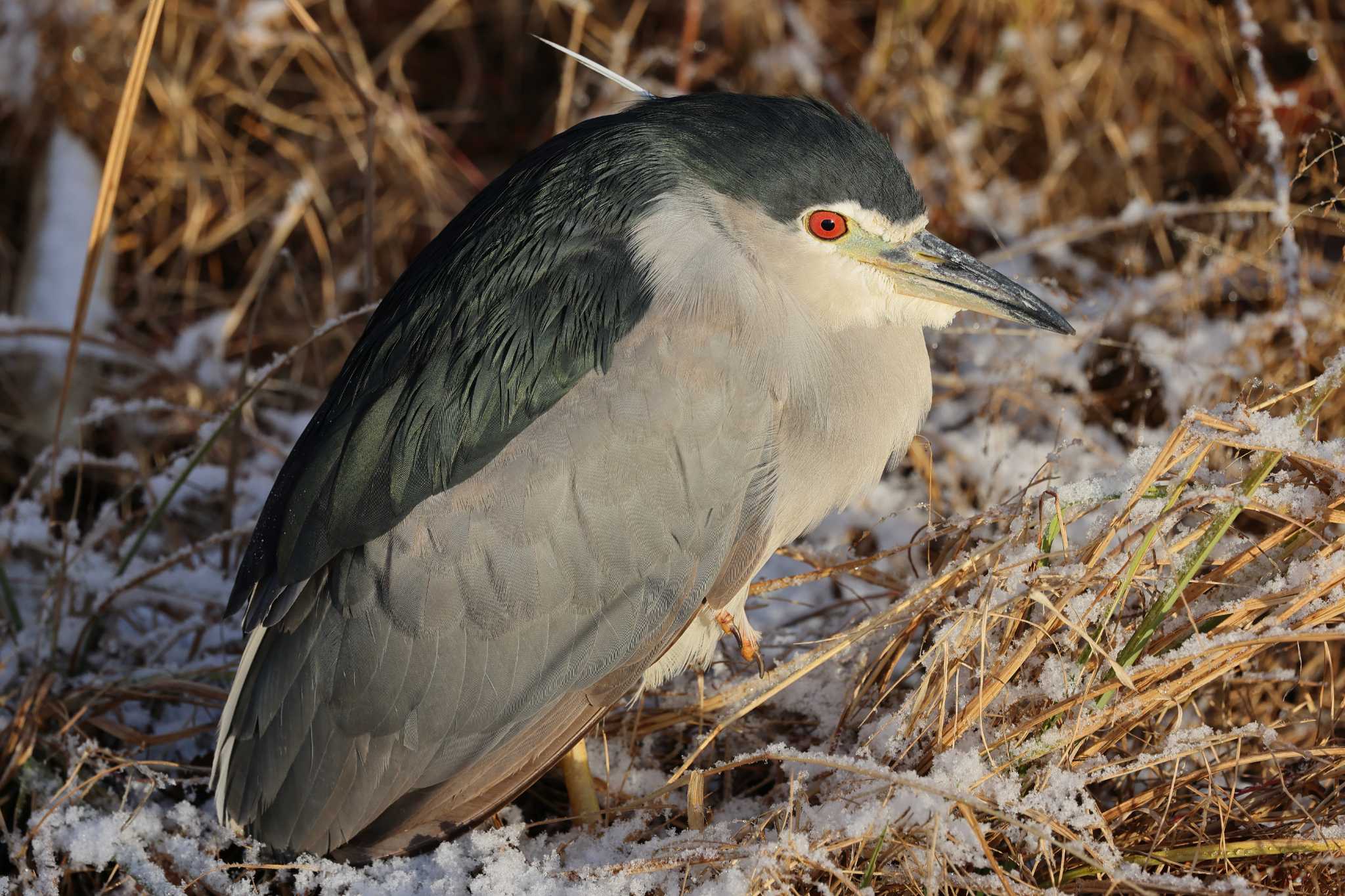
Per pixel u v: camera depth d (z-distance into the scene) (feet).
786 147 20.06
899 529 27.04
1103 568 18.53
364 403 19.48
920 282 20.83
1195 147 35.14
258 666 19.58
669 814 20.59
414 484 18.75
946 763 17.75
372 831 19.51
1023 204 34.09
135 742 22.71
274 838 19.36
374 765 19.04
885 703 21.18
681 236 19.47
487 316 19.13
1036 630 17.97
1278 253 28.63
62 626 25.34
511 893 18.26
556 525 18.71
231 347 33.81
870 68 35.99
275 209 35.99
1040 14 35.47
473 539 18.63
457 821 19.31
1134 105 35.09
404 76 39.17
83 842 19.80
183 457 28.58
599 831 20.31
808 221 20.30
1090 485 19.48
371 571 18.74
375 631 18.72
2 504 31.30
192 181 34.88
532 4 38.50
